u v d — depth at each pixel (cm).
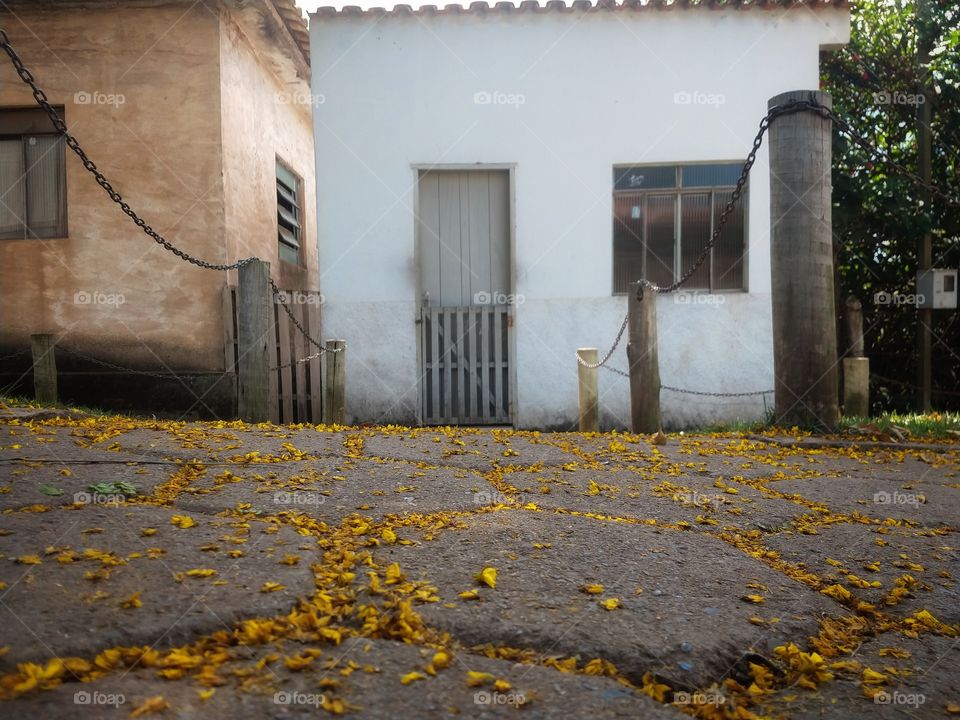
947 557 335
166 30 837
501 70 855
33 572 254
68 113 841
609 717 188
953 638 258
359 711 183
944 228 990
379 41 848
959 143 998
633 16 853
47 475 388
